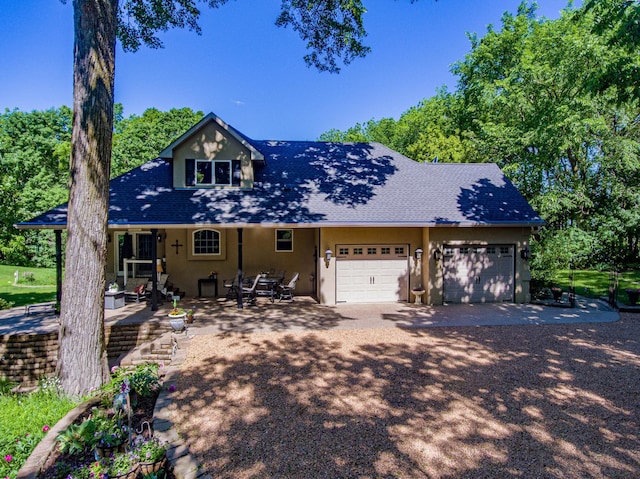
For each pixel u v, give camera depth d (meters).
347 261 13.95
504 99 20.66
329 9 11.74
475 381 6.55
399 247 14.20
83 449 4.52
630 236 21.39
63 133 31.62
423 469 4.10
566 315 11.94
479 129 26.39
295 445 4.57
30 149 28.23
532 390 6.18
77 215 6.96
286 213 13.00
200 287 15.20
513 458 4.31
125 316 11.59
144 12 11.77
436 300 13.64
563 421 5.17
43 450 4.48
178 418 5.27
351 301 13.98
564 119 18.23
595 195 21.41
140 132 34.12
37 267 30.08
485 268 14.05
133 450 4.35
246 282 14.30
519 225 13.41
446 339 9.23
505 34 25.39
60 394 6.80
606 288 16.84
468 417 5.27
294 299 14.79
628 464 4.22
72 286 6.93
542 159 19.55
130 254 14.96
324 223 12.57
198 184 14.19
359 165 16.50
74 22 6.98
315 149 17.48
